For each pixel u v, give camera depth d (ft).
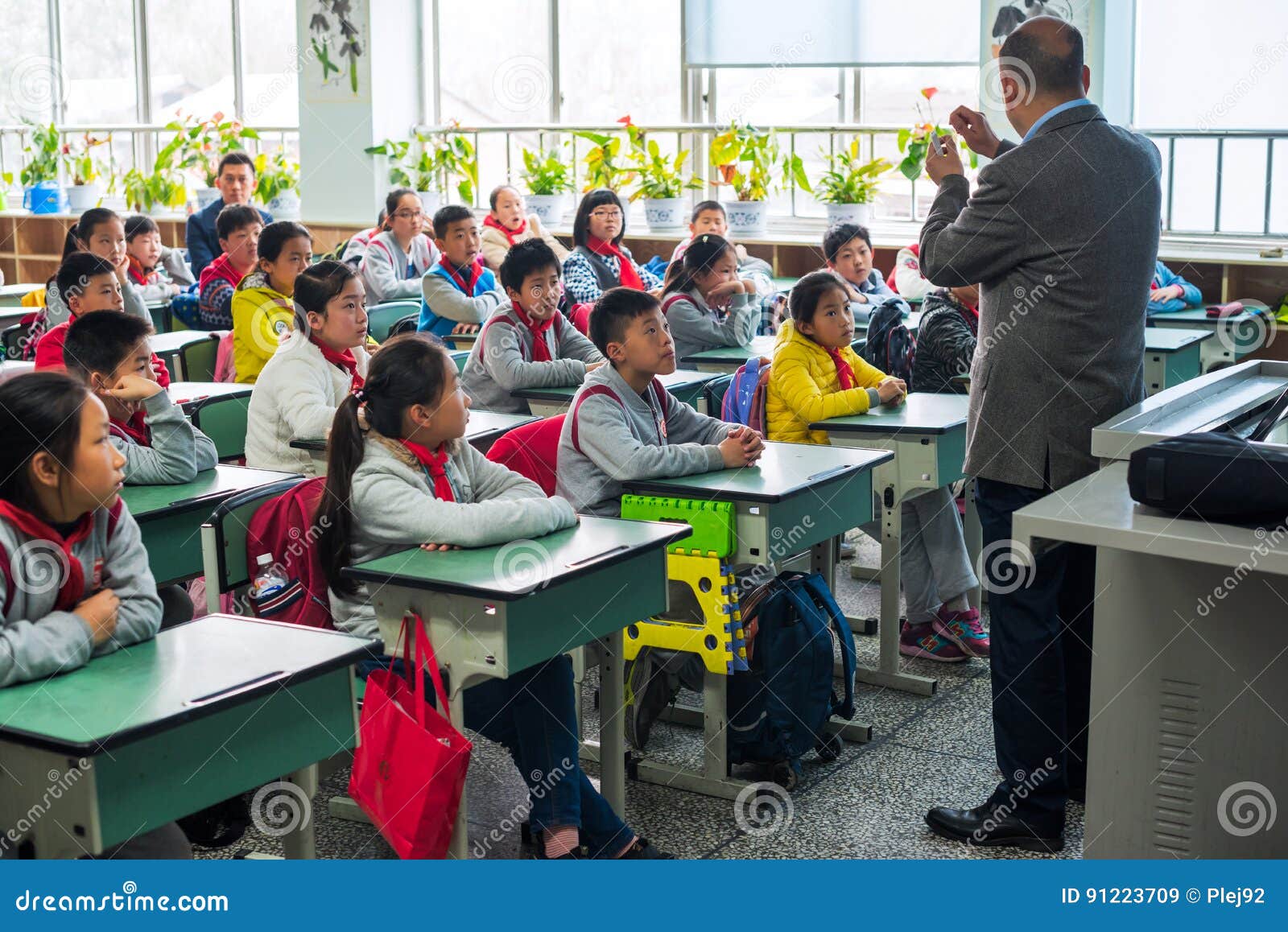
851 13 22.56
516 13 26.43
